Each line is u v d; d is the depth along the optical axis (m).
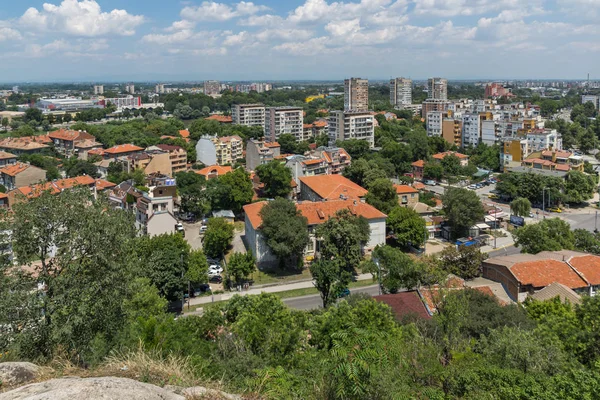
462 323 28.48
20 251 18.28
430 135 159.75
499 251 69.06
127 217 20.50
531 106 175.62
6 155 117.94
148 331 21.17
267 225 60.19
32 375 12.59
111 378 10.76
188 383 13.29
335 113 143.25
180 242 56.84
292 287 56.72
